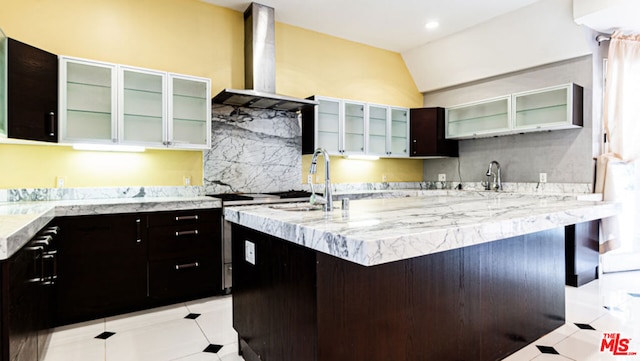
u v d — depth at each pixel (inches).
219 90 149.9
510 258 82.4
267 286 69.6
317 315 53.4
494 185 184.7
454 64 193.8
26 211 86.0
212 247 124.3
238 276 84.0
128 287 109.8
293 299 60.2
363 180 200.1
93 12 125.5
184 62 142.4
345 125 179.2
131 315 109.0
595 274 145.3
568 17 142.9
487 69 182.1
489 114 183.2
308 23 168.9
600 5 129.4
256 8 148.9
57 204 103.6
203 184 146.6
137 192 133.9
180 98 132.3
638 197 151.5
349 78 190.7
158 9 137.4
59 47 119.7
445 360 68.6
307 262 56.1
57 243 99.0
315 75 178.4
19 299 62.4
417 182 222.4
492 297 78.0
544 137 165.5
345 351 55.9
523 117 166.2
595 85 148.9
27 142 109.7
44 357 83.0
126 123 121.9
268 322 69.2
